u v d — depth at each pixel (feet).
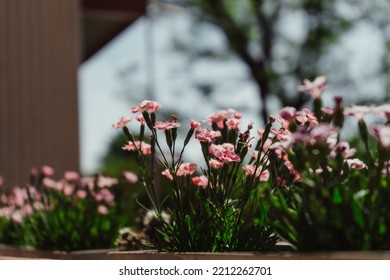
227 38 26.37
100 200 6.02
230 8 26.04
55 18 11.26
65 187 6.20
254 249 4.72
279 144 4.25
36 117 10.87
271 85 25.55
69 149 11.07
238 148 4.73
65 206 6.03
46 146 10.87
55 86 11.11
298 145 4.29
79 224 5.87
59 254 5.69
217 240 4.74
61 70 11.21
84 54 17.26
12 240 6.56
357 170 4.50
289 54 25.64
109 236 5.89
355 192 4.37
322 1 24.90
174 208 4.85
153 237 5.60
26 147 10.71
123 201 6.19
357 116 4.29
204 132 4.68
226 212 4.76
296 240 4.30
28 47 10.98
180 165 4.81
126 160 19.06
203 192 4.91
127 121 4.83
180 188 4.84
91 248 5.87
